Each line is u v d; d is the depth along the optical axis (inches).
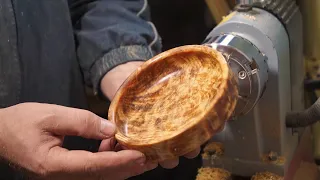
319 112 19.0
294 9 21.9
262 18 19.0
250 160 19.9
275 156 19.4
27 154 17.8
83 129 17.3
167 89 17.6
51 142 18.1
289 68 20.1
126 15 29.0
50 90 28.8
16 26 26.8
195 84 16.8
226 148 20.3
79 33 29.0
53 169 17.4
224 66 15.4
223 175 20.1
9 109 19.1
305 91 23.8
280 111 18.8
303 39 23.7
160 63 17.9
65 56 28.8
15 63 26.7
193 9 37.3
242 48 17.0
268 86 18.5
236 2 20.3
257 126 19.1
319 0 22.7
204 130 14.6
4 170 26.6
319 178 22.6
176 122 15.8
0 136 18.5
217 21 27.6
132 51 26.4
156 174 30.8
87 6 30.2
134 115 17.4
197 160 28.8
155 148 15.0
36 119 18.0
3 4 26.1
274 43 18.1
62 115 17.8
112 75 25.7
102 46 27.0
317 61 23.8
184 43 38.1
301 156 22.3
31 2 27.4
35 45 27.9
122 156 15.7
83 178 17.6
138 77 18.0
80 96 30.3
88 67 27.7
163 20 38.7
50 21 28.0
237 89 15.4
